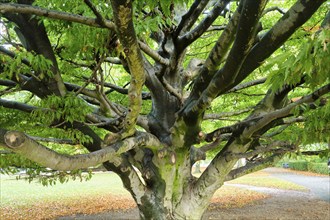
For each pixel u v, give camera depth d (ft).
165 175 16.47
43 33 13.07
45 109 12.25
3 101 14.64
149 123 17.06
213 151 23.81
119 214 38.86
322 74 5.49
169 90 15.29
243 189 61.93
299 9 8.57
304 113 12.26
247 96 25.04
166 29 13.24
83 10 10.08
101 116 15.16
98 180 90.12
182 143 15.97
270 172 111.45
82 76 18.22
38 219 36.04
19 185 74.84
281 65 5.15
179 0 8.63
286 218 34.45
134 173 15.92
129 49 7.90
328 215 35.60
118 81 25.13
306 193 55.26
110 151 10.40
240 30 8.32
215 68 12.45
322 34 4.56
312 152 16.05
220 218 34.76
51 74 12.32
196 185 16.83
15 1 12.35
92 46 10.12
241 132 15.58
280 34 9.27
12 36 17.53
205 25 13.92
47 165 8.35
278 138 18.24
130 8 6.60
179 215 16.48
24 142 7.35
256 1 7.49
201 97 12.68
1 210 41.55
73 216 37.76
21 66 10.80
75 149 22.07
